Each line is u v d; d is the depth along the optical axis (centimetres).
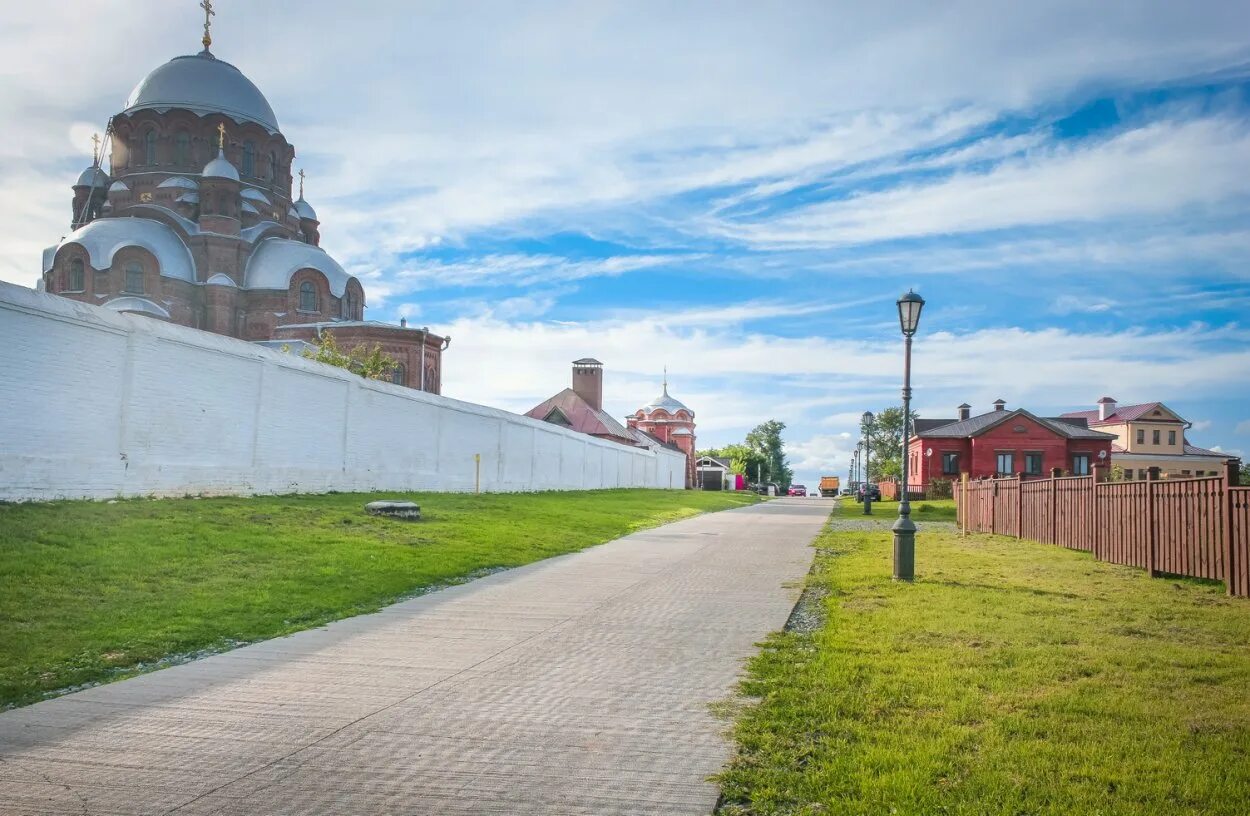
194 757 513
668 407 9706
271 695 647
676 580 1284
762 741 536
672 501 4144
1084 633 832
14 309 1358
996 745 510
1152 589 1140
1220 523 1112
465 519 1962
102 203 5684
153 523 1327
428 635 870
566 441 4156
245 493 1875
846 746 518
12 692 648
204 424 1775
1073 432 5722
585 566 1453
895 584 1198
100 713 600
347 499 2062
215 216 5303
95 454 1508
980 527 2480
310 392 2150
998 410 6556
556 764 503
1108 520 1507
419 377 5234
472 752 523
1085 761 484
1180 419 6788
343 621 946
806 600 1105
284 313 5359
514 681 689
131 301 4766
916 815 416
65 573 1006
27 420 1382
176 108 5375
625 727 571
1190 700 600
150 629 847
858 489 6931
